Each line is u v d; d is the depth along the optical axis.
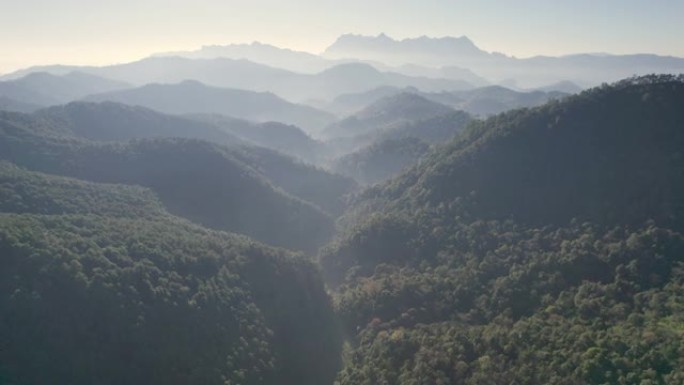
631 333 95.56
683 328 94.62
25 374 98.06
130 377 103.38
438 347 108.38
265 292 137.75
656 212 130.75
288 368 124.25
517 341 102.25
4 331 100.19
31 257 110.38
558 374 89.88
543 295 119.88
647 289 110.81
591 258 124.75
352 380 113.44
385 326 130.12
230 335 118.19
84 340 104.12
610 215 136.25
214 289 126.19
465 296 132.62
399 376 104.81
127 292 112.12
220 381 108.69
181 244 138.50
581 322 104.50
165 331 110.31
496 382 93.25
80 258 115.56
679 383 79.12
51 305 104.94
